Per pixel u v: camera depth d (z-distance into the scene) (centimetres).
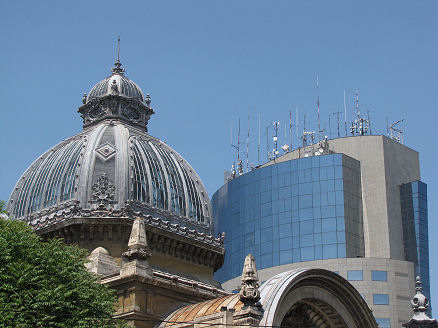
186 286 6638
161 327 6088
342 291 6206
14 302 4753
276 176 13488
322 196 13012
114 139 7581
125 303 6284
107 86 8344
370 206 13125
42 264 5075
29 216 7388
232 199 14112
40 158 8112
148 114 8425
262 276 13012
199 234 7500
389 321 12006
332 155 13175
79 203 7069
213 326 5541
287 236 13038
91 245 6906
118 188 7162
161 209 7369
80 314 4931
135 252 6381
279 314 5731
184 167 8006
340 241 12662
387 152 13400
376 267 12306
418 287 6575
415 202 13100
